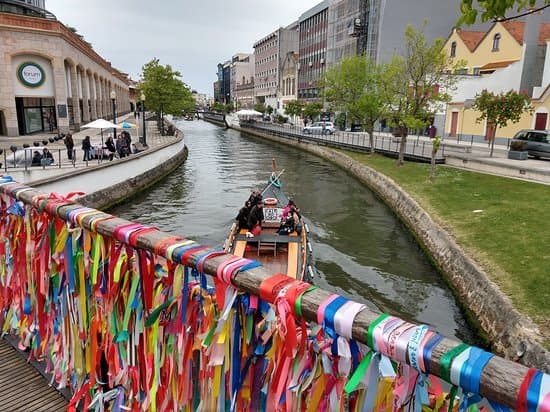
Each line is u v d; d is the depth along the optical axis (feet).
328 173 99.04
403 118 78.74
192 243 6.92
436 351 4.18
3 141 95.50
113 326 8.27
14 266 11.74
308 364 5.44
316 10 219.61
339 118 114.62
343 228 56.13
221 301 6.09
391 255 46.19
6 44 98.94
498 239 37.68
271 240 34.73
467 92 113.29
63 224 9.26
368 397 4.79
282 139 166.20
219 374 6.43
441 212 48.47
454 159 78.38
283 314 5.23
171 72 151.84
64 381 10.30
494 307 27.71
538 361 21.26
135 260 7.70
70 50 116.37
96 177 60.54
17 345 12.19
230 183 85.87
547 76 92.48
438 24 153.07
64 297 9.77
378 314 4.81
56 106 108.27
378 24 153.89
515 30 112.27
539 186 56.70
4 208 11.89
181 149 119.55
